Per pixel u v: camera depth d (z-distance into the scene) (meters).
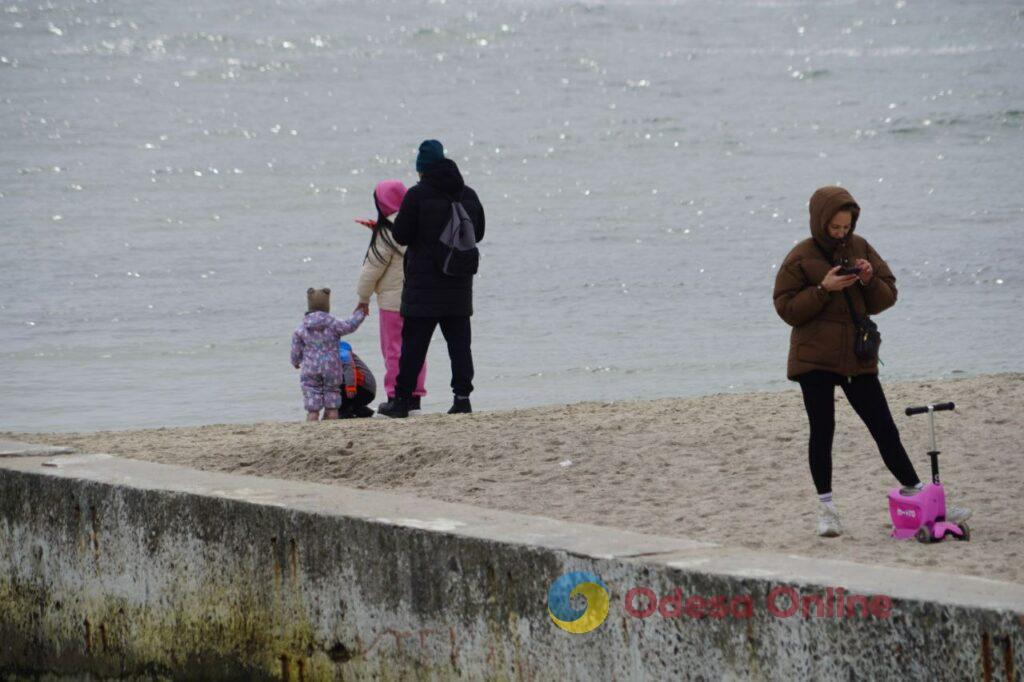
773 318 78.31
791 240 112.19
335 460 33.50
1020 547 22.64
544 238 115.19
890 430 24.33
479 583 20.80
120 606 26.53
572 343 71.44
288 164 162.75
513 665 20.55
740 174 151.88
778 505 26.73
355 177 154.75
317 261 106.75
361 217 130.38
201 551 24.88
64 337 77.88
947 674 16.28
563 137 181.62
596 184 147.00
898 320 75.00
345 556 22.62
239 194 143.00
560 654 19.94
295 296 91.62
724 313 80.50
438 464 32.28
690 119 194.62
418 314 40.41
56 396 61.69
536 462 31.69
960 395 36.50
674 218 125.06
